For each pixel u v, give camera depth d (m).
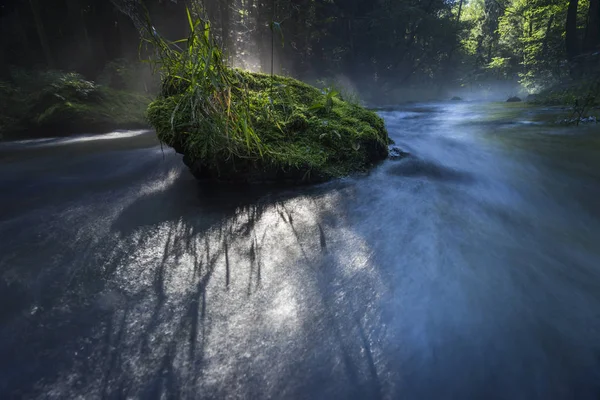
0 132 7.47
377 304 1.50
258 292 1.59
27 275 1.74
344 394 1.09
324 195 2.84
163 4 14.88
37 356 1.23
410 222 2.30
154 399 1.07
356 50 29.58
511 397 1.10
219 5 12.52
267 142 3.16
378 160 3.74
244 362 1.20
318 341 1.29
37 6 12.61
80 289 1.63
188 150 3.03
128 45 15.76
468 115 9.34
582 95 11.62
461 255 1.89
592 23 21.31
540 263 1.83
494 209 2.55
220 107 2.86
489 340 1.30
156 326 1.38
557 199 2.79
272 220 2.38
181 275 1.74
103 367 1.18
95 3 14.69
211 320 1.41
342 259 1.86
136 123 8.62
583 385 1.14
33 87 9.48
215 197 2.85
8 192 3.15
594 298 1.54
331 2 23.84
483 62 44.25
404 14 27.70
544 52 27.53
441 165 3.72
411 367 1.19
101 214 2.56
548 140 4.96
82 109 8.12
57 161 4.55
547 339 1.31
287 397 1.08
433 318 1.41
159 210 2.60
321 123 3.55
